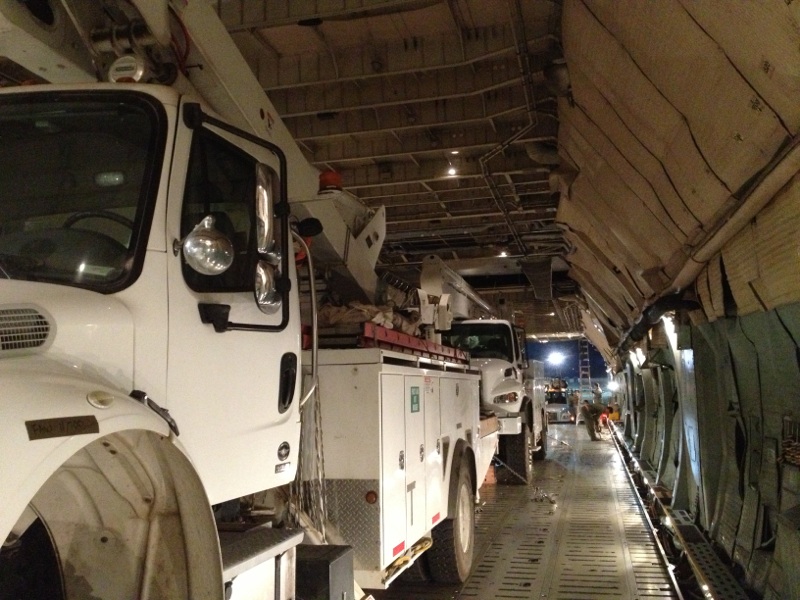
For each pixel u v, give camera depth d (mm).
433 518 5211
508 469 11750
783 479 4340
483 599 5645
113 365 2217
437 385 5617
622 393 20219
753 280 4184
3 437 1640
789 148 3166
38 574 2199
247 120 4008
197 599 2240
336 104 9500
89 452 2109
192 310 2537
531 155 10281
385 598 5699
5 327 2006
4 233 2516
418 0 7223
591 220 8812
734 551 5465
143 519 2305
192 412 2508
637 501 10008
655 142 4887
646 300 8586
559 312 27844
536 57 8516
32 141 2617
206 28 3678
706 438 6578
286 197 3057
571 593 5758
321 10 7316
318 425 4105
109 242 2418
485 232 16578
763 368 4770
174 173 2516
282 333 3139
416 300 6348
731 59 3266
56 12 3227
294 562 2947
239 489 2775
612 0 4043
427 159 12188
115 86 2602
